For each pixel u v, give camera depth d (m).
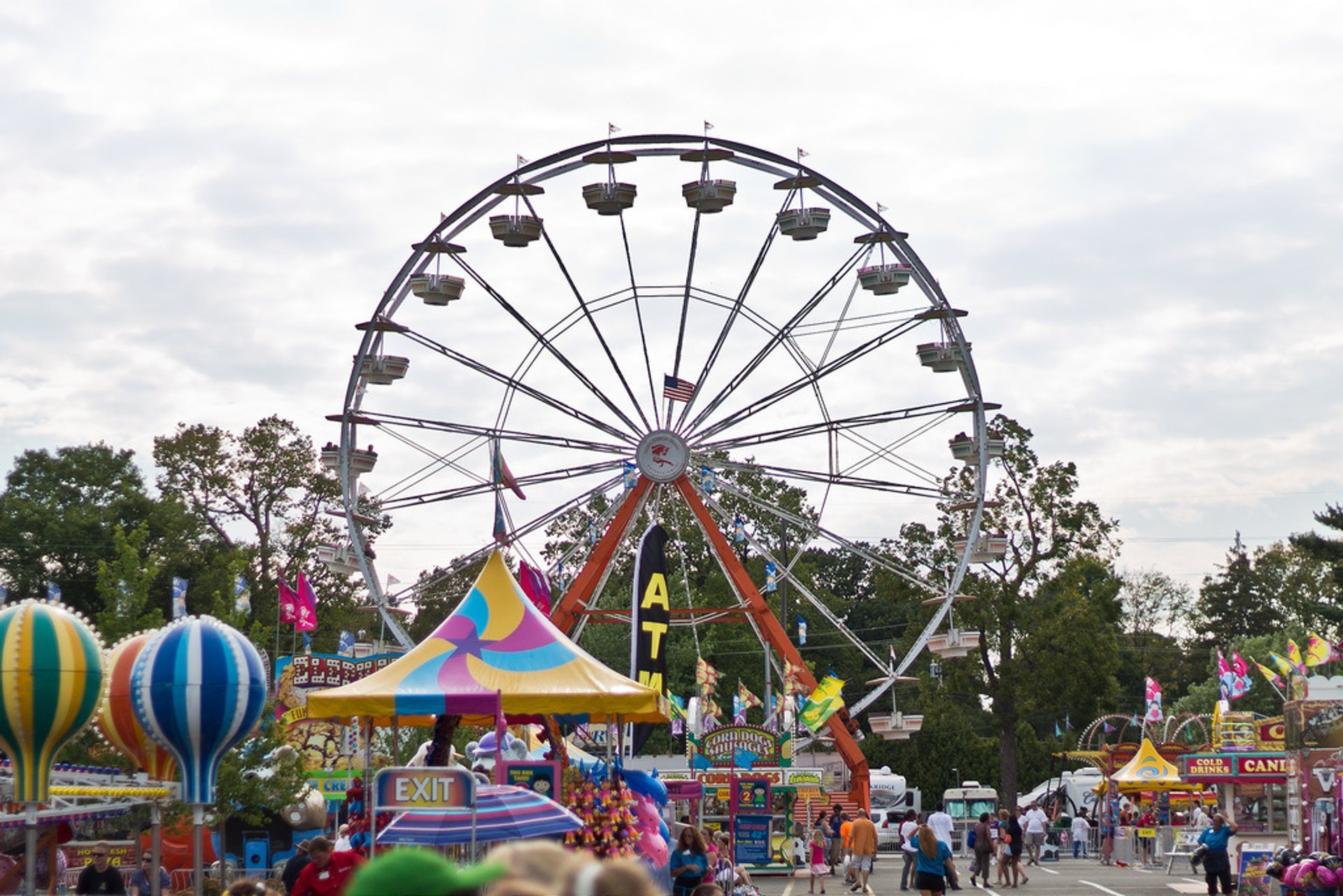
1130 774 52.53
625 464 43.34
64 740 15.58
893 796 63.44
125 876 25.27
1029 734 83.44
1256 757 51.59
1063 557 70.88
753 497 43.94
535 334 42.97
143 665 17.53
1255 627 113.19
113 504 70.88
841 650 94.69
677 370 42.75
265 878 29.45
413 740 43.94
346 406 42.88
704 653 79.25
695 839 23.58
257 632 33.66
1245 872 33.53
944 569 56.19
